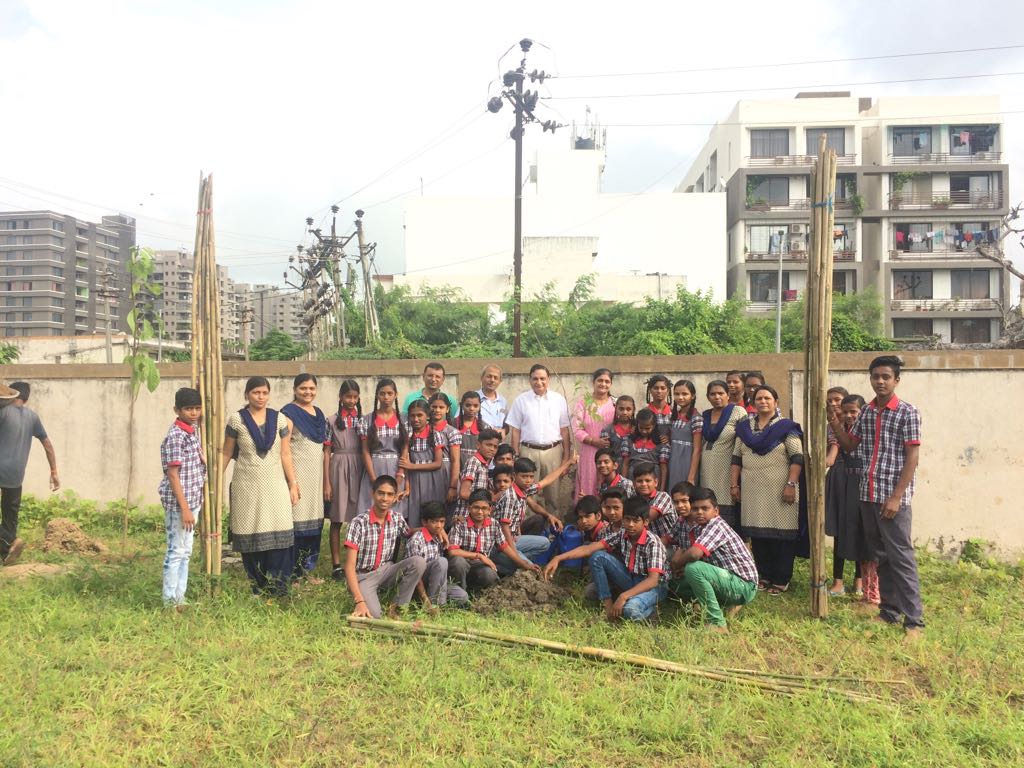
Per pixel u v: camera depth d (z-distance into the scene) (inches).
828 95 1739.7
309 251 1055.6
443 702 160.7
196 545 300.4
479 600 228.5
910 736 148.1
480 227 1649.9
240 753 137.0
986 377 298.4
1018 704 167.3
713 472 256.1
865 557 237.0
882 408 218.7
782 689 169.9
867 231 1674.5
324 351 929.5
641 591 215.9
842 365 306.5
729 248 1723.7
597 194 1644.9
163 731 145.3
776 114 1627.7
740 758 143.3
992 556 295.6
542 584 231.9
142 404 354.9
